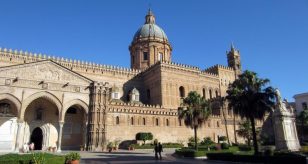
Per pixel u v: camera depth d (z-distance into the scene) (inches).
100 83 2117.4
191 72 3065.9
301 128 2768.2
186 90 2962.6
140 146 2048.5
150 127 2410.2
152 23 3745.1
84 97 2048.5
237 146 2057.1
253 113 1296.8
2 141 1755.7
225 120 2950.3
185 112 1769.2
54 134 2049.7
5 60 2290.8
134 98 2844.5
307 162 999.6
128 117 2311.8
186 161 1171.3
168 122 2529.5
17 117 1749.5
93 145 1952.5
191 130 2652.6
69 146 2084.2
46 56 2527.1
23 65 1843.0
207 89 3225.9
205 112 1756.9
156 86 2851.9
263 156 1005.8
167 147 2239.2
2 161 675.4
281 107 1535.4
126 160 1212.5
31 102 2006.6
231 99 1385.3
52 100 1904.5
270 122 3186.5
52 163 775.1
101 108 2066.9
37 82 1868.8
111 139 2160.4
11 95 1753.2
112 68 2945.4
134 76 3088.1
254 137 1280.8
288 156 939.3
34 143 1999.3
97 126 2012.8
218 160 1187.3
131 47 3597.4
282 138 1482.5
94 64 2827.3
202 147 1863.9
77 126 2164.1
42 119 2032.5
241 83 1360.7
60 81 1968.5
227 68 3585.1
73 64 2687.0
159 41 3479.3
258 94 1300.4
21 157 735.1
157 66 2883.9
